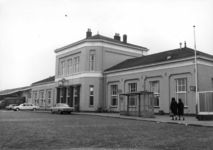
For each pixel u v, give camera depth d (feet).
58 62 140.56
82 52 121.49
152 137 35.88
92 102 117.19
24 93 195.72
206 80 81.41
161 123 59.82
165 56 96.02
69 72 132.05
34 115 92.63
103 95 117.19
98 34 134.41
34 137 35.47
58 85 131.75
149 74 94.89
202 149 27.45
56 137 35.58
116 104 111.14
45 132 40.88
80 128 47.09
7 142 31.48
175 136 36.96
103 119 72.54
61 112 105.81
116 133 40.01
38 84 170.50
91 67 119.24
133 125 53.83
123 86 106.52
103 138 34.86
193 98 79.25
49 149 27.37
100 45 119.03
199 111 65.77
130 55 130.62
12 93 202.80
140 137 35.83
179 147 28.53
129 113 86.69
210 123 55.31
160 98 90.22
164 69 89.30
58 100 136.67
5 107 185.16
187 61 81.92
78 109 118.73
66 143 30.96
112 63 122.72
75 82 124.26
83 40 120.06
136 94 84.48
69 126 50.78
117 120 69.21
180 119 67.56
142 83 97.40
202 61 80.94
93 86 117.50
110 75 114.32
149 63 94.22
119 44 125.18
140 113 81.51
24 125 52.44
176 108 66.49
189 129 46.42
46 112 122.21
